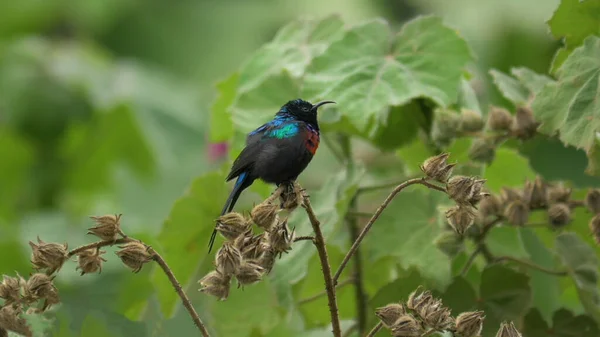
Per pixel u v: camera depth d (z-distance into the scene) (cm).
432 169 721
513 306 863
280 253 704
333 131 948
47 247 711
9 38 1891
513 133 888
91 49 1822
